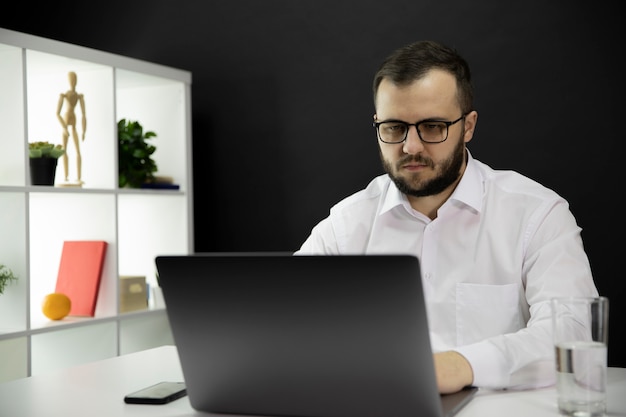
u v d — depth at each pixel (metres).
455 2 3.05
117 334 3.05
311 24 3.35
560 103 2.88
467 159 1.76
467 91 1.60
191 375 1.12
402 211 1.80
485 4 3.00
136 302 3.21
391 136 1.56
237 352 1.07
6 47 2.71
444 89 1.52
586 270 1.55
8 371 2.66
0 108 2.75
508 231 1.69
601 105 2.81
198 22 3.59
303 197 3.38
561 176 2.88
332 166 3.31
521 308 1.68
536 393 1.22
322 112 3.33
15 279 2.71
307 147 3.37
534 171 2.93
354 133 3.26
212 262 1.04
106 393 1.29
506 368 1.22
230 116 3.53
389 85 1.54
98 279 3.03
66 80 3.13
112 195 3.05
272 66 3.43
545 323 1.34
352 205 1.92
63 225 3.15
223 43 3.54
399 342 0.98
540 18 2.90
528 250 1.65
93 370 1.50
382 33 3.20
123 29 3.75
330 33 3.31
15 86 2.71
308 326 1.02
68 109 2.99
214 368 1.10
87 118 3.12
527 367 1.23
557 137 2.88
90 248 3.06
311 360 1.04
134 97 3.51
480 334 1.67
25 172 2.72
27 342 2.70
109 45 3.79
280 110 3.42
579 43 2.84
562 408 1.04
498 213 1.71
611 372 1.38
